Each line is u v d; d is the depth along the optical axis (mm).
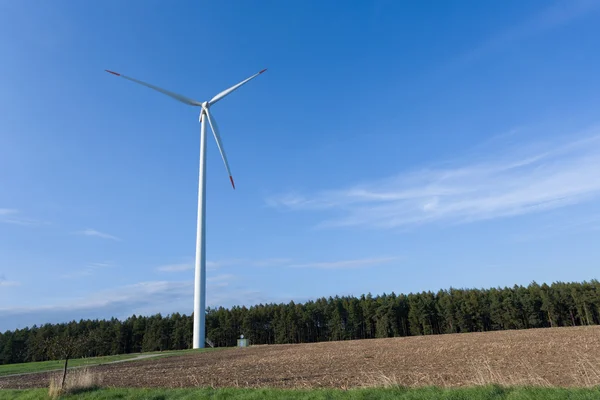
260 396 12883
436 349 32156
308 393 12836
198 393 14047
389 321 96250
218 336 100250
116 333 97938
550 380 14781
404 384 14898
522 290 100312
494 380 13875
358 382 16141
